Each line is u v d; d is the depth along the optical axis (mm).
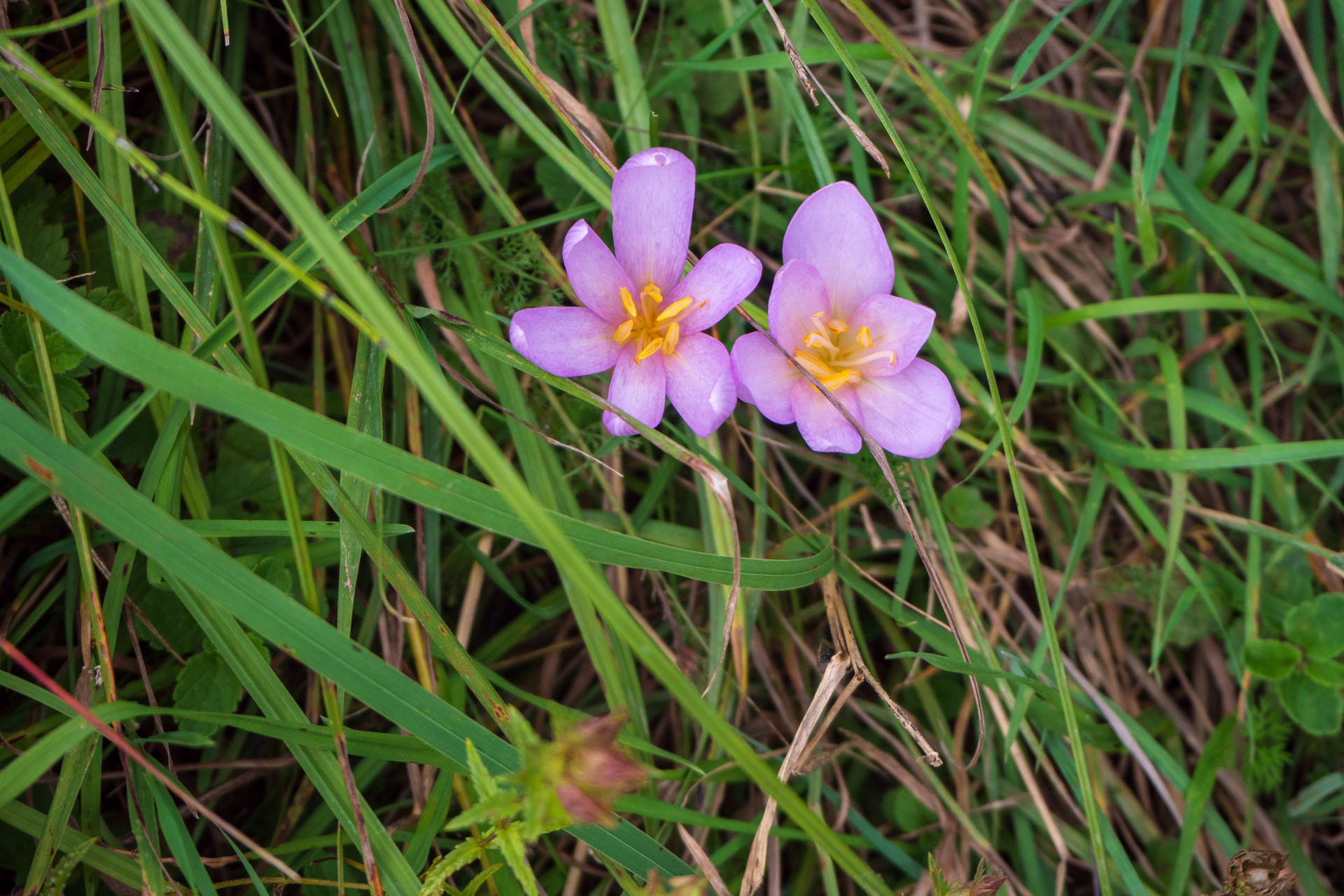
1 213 494
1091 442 558
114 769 513
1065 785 554
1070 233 573
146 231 520
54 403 472
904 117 583
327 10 511
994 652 529
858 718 557
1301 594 556
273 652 525
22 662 428
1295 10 585
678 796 518
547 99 500
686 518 562
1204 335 574
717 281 477
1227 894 481
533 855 532
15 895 491
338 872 478
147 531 434
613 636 525
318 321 539
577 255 473
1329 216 564
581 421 538
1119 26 588
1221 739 542
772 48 545
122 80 503
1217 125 602
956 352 562
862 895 545
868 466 529
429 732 451
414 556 535
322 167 550
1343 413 578
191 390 427
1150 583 560
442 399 406
